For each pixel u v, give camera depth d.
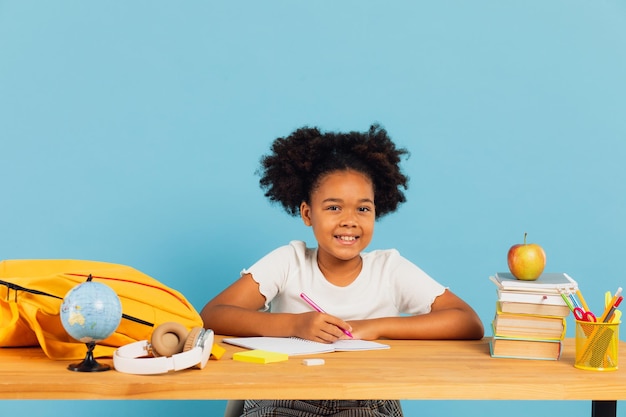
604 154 2.68
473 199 2.65
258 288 1.81
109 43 2.56
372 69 2.63
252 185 2.58
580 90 2.67
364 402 1.53
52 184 2.54
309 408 1.48
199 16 2.58
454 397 1.17
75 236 2.54
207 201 2.57
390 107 2.63
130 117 2.56
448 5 2.64
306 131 1.95
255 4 2.59
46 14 2.54
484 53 2.65
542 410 2.65
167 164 2.56
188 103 2.57
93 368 1.21
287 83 2.61
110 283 1.39
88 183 2.54
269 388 1.15
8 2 2.54
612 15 2.68
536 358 1.38
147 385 1.14
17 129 2.53
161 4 2.57
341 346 1.47
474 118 2.65
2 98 2.53
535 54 2.66
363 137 1.92
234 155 2.58
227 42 2.59
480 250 2.64
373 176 1.91
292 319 1.58
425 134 2.64
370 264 1.87
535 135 2.66
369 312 1.82
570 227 2.67
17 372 1.20
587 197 2.67
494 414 2.64
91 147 2.55
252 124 2.59
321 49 2.62
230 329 1.64
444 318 1.63
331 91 2.62
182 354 1.20
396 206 2.02
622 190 2.68
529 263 1.42
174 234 2.56
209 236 2.56
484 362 1.34
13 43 2.54
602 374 1.25
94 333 1.20
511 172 2.66
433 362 1.33
